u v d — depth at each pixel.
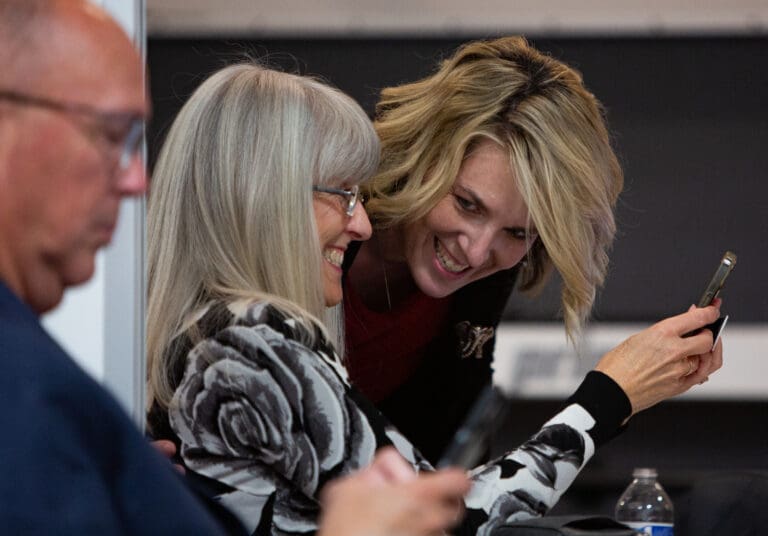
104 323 2.32
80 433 1.47
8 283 1.59
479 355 3.98
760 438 7.06
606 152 3.56
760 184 7.10
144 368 2.36
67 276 1.64
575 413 3.08
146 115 1.81
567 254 3.40
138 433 1.54
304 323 2.66
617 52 7.06
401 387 3.94
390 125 3.53
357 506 1.53
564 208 3.39
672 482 6.46
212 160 2.83
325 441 2.62
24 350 1.46
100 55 1.60
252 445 2.65
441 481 1.55
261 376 2.63
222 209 2.80
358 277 3.74
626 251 7.14
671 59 7.07
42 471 1.39
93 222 1.62
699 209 7.14
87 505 1.41
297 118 2.86
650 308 7.14
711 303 3.53
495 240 3.54
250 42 6.98
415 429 3.96
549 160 3.38
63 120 1.57
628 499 4.48
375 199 3.52
